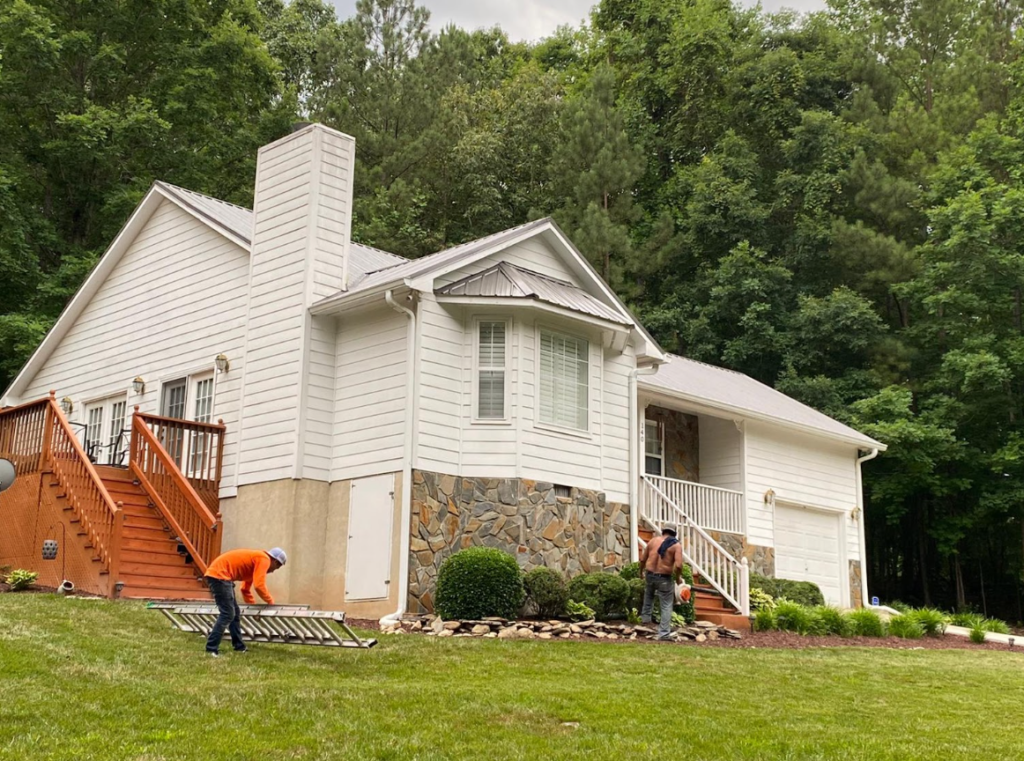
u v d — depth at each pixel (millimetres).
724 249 37406
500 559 14828
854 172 35625
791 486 24031
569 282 19141
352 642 11516
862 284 34969
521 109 39438
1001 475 30766
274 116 35281
